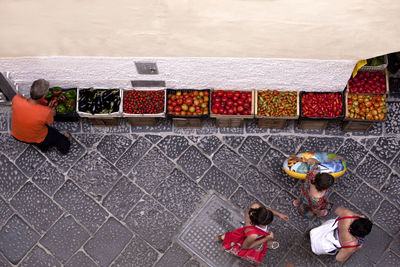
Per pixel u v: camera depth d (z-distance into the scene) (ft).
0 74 19.71
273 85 20.77
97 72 19.70
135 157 22.26
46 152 22.22
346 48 17.10
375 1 14.48
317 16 15.31
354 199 21.48
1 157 22.11
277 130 22.76
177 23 15.80
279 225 21.06
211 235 20.93
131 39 16.84
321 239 18.60
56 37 16.89
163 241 20.85
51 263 20.53
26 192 21.57
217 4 14.79
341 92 21.17
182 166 22.09
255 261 19.02
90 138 22.58
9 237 20.89
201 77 20.10
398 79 23.34
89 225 21.11
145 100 21.16
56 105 20.80
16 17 15.66
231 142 22.54
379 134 22.53
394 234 20.85
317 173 17.84
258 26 15.90
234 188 21.71
